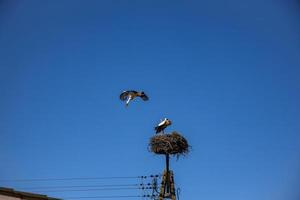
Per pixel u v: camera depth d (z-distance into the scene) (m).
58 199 29.73
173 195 32.62
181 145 31.72
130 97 31.33
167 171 32.78
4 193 28.50
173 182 32.81
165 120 32.31
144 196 33.78
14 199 28.64
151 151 31.86
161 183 32.91
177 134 31.88
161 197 32.78
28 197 29.08
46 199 29.48
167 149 31.36
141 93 31.41
